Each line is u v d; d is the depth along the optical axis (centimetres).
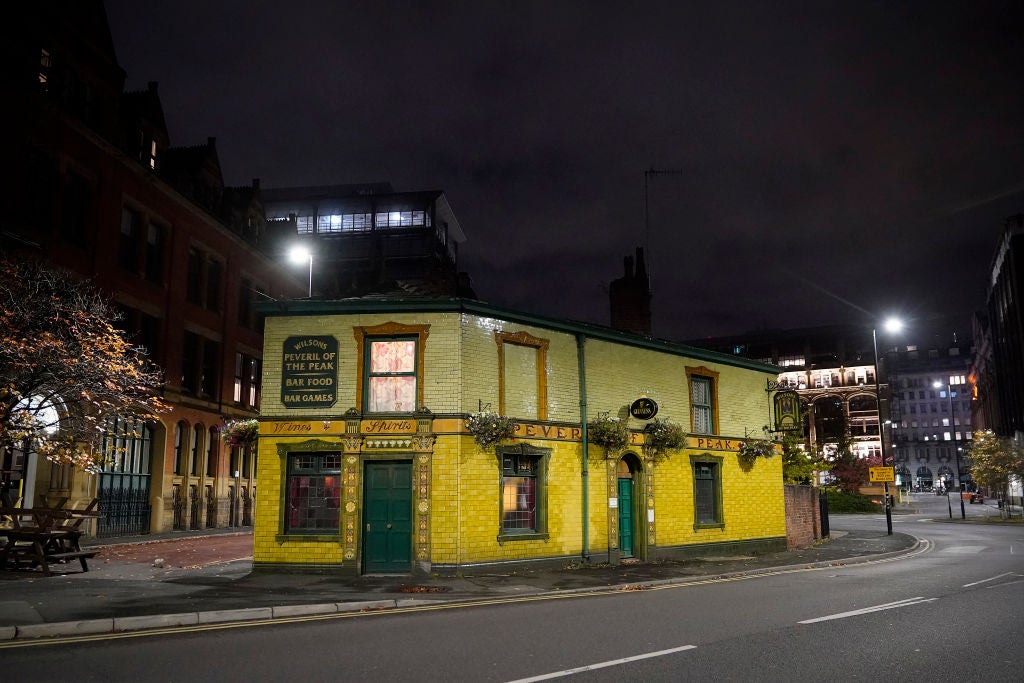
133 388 2116
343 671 786
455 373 1694
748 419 2427
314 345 1744
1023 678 757
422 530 1638
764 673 774
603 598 1377
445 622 1096
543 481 1817
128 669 794
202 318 3309
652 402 1997
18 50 2317
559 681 743
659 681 742
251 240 3841
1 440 1727
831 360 10712
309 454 1723
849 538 3055
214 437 3412
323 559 1656
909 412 16650
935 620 1094
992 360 10200
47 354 1742
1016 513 6028
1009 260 8094
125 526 2816
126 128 2958
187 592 1339
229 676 765
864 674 771
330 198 6806
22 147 2316
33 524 2197
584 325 1948
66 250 2486
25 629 970
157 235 3044
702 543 2172
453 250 7675
